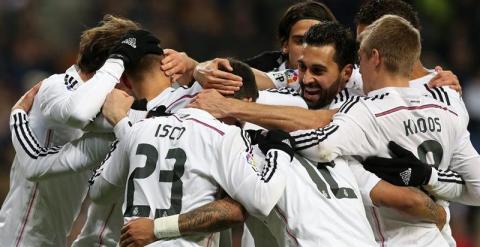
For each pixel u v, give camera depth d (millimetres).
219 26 38812
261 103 13812
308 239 12281
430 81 14219
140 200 12305
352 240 12344
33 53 37875
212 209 12039
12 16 39031
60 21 38906
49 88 13820
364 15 15281
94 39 13969
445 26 37719
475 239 29016
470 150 13711
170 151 12398
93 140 13383
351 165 13258
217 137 12320
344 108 13164
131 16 38219
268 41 38719
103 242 14141
